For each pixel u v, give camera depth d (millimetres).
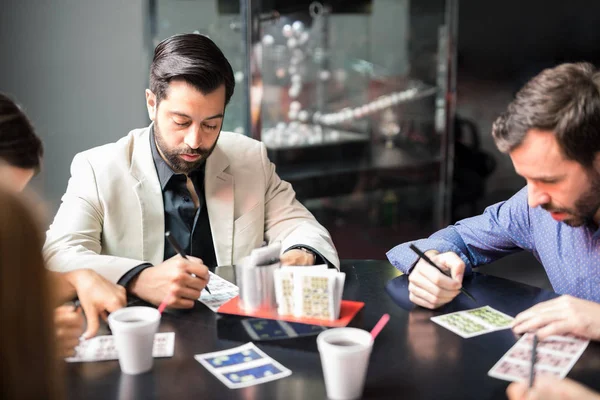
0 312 631
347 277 1858
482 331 1472
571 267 1799
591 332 1397
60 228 1921
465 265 1845
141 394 1189
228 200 2119
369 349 1168
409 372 1274
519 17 3967
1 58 3727
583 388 1073
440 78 4043
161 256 2061
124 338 1238
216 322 1488
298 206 2271
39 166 1512
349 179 4172
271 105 3896
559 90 1392
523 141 1438
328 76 4012
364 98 4113
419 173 4199
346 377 1152
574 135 1375
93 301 1543
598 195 1459
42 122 3814
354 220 4230
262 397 1178
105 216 2006
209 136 1950
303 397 1179
